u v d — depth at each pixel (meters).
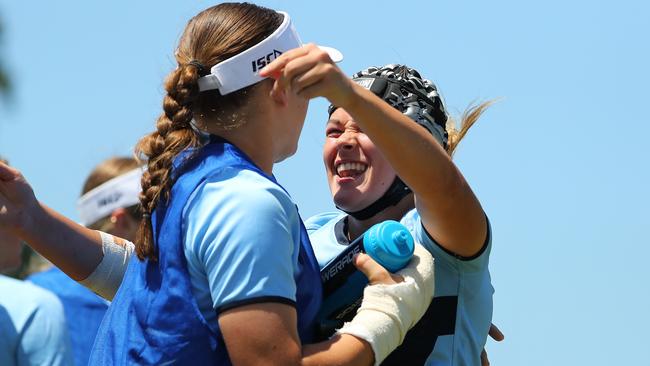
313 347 4.95
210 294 4.93
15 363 5.51
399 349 5.63
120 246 6.14
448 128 6.79
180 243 4.99
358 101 4.96
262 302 4.79
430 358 5.64
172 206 5.06
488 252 5.62
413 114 6.10
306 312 5.16
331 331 5.34
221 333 4.89
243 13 5.34
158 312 4.99
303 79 4.84
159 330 4.98
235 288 4.80
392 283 5.21
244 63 5.20
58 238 5.93
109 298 6.12
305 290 5.16
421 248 5.43
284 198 5.05
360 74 6.23
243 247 4.82
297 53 4.90
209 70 5.22
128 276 5.30
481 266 5.62
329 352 4.94
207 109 5.25
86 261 6.01
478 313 5.83
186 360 4.93
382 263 5.30
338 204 6.18
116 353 5.08
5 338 5.48
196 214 4.96
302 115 5.40
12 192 5.79
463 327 5.74
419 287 5.26
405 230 5.34
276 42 5.30
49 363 5.53
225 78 5.18
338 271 5.41
